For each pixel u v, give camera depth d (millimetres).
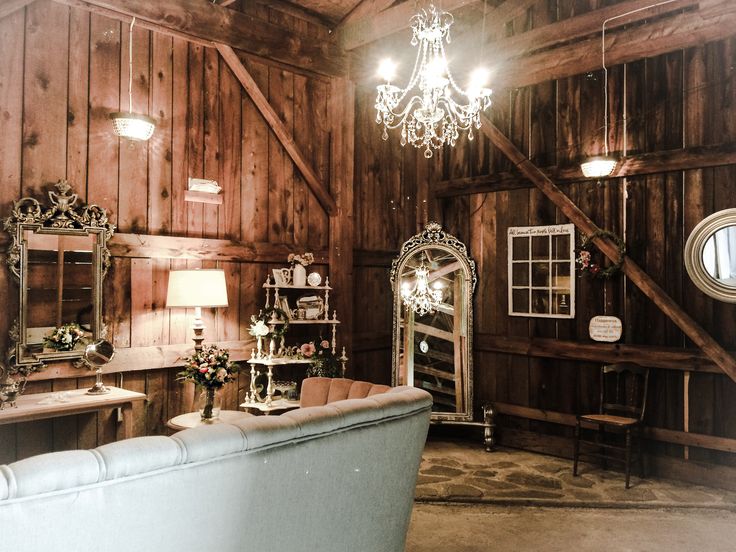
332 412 2346
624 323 5281
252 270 5258
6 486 1490
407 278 6250
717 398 4793
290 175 5574
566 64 5488
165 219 4645
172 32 4641
